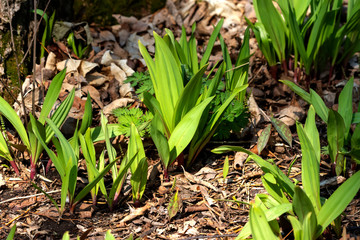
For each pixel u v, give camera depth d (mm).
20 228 1946
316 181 1658
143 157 1984
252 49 3348
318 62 3084
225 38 3521
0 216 2010
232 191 2182
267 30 2844
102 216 2037
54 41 2992
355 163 2172
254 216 1490
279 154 2465
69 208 2061
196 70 2486
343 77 3107
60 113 2281
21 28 2619
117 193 2055
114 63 2986
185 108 2141
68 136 2516
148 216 2029
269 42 2986
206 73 3061
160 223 1983
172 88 2119
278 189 1817
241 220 1992
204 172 2312
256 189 2191
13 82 2584
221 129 2328
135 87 2799
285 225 1839
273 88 2967
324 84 3070
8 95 2561
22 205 2082
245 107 2484
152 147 2469
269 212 1613
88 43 3135
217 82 2189
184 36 2500
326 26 2863
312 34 2723
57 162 1909
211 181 2254
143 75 2469
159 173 2303
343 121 1945
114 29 3541
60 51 2936
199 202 2102
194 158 2352
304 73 3113
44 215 2020
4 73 2553
